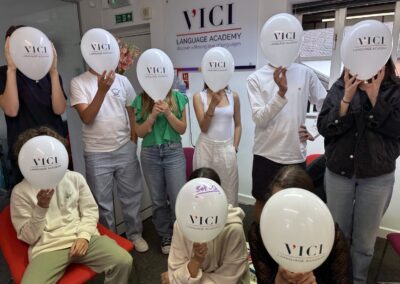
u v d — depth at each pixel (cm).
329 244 76
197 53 297
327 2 229
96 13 358
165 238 219
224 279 113
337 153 139
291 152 174
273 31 146
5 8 278
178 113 198
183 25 298
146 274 195
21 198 137
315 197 79
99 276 191
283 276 95
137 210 215
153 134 195
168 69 174
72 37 343
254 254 111
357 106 129
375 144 130
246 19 258
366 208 139
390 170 134
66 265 136
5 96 153
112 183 198
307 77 173
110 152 188
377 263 203
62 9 327
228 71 176
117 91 188
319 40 245
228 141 198
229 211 121
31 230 132
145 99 193
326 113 141
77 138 330
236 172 204
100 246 144
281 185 109
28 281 122
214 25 278
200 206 92
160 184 207
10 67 149
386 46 118
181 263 117
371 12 219
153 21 322
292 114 170
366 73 122
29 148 116
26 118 165
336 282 102
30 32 142
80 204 155
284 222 75
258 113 171
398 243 151
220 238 114
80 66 357
